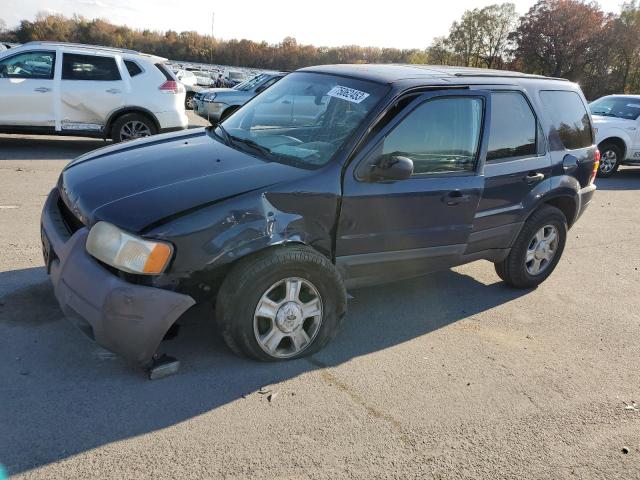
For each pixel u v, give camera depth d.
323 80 4.23
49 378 3.07
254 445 2.75
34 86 9.04
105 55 9.53
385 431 2.97
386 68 4.33
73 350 3.36
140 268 2.88
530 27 59.62
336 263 3.62
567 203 5.12
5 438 2.60
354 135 3.56
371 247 3.72
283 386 3.25
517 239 4.76
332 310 3.54
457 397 3.36
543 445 3.02
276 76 13.28
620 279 5.79
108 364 3.26
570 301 5.06
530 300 4.98
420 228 3.90
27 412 2.78
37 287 4.07
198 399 3.04
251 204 3.13
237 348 3.31
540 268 5.13
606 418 3.33
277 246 3.23
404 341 3.98
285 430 2.88
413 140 3.79
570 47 58.09
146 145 4.00
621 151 12.47
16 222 5.47
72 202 3.29
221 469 2.56
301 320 3.45
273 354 3.42
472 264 5.79
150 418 2.85
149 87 9.81
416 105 3.79
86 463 2.51
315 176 3.38
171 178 3.29
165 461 2.57
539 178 4.63
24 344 3.36
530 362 3.89
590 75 58.38
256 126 4.18
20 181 7.13
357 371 3.51
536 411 3.32
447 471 2.74
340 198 3.45
